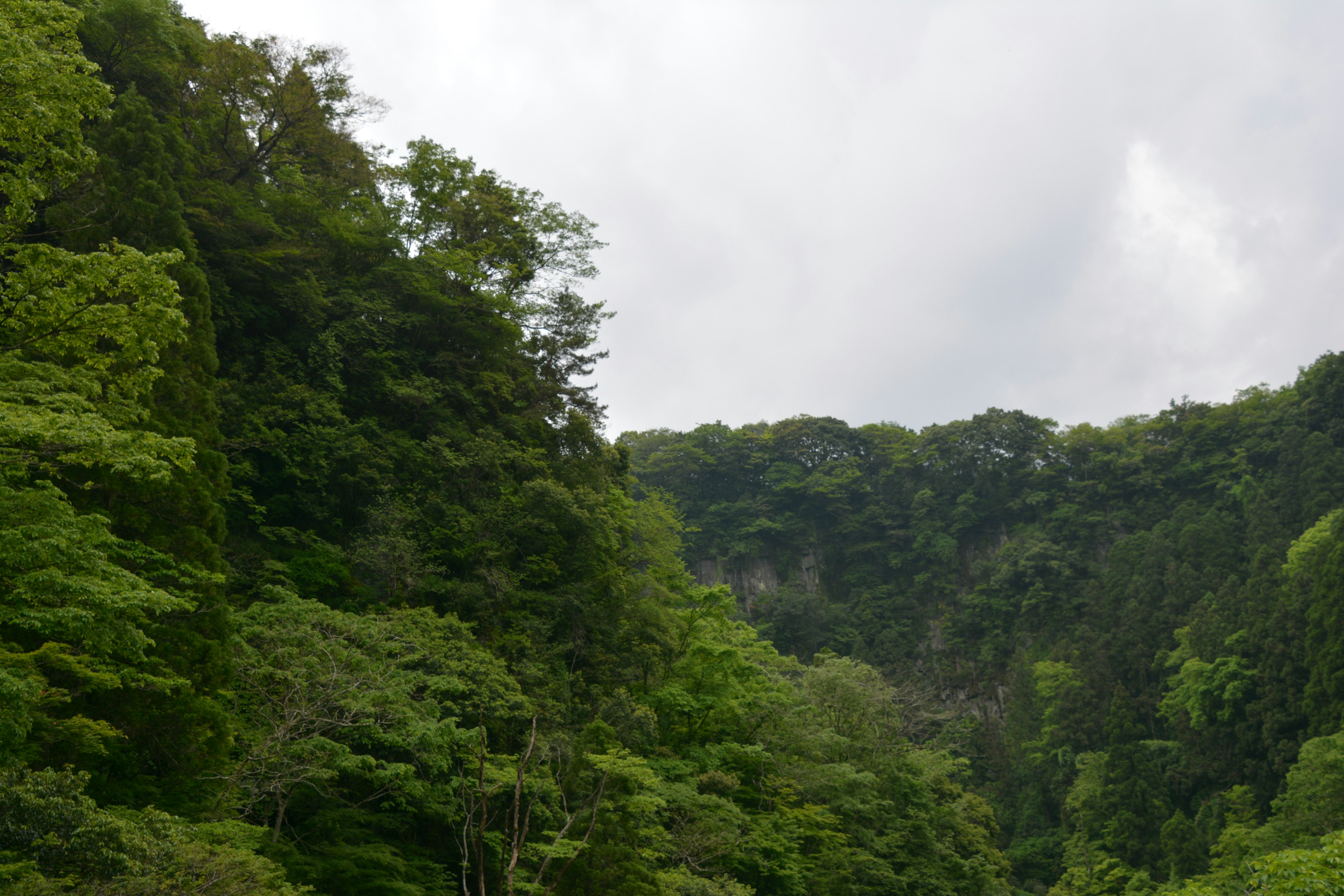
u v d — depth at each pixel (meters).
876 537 118.81
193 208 29.08
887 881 31.67
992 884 38.06
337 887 16.05
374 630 19.69
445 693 20.91
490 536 30.97
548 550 31.88
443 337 38.50
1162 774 66.00
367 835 18.44
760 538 118.31
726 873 23.86
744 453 126.19
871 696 41.53
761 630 98.31
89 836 9.16
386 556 26.78
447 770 18.55
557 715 24.97
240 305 30.66
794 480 121.81
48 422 10.31
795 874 27.02
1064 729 77.38
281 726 16.14
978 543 111.94
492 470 33.25
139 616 11.58
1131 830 60.59
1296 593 63.06
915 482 120.62
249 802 15.78
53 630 10.34
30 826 8.89
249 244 32.25
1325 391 87.19
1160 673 76.81
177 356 21.12
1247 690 64.12
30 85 11.73
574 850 16.14
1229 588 72.25
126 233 21.78
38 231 21.30
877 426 131.88
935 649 104.00
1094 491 106.00
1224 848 52.97
